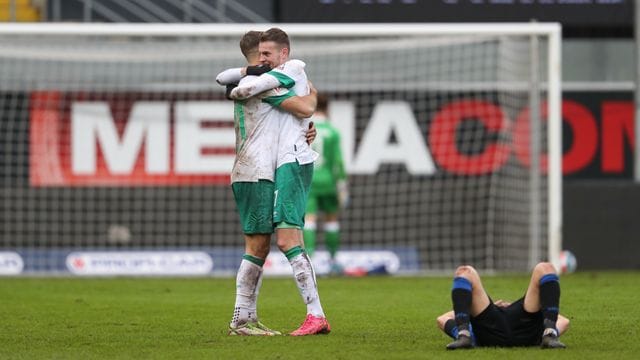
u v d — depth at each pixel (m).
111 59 62.28
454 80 65.56
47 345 28.44
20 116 64.12
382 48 62.81
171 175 63.88
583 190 59.53
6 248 63.47
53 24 57.50
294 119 28.98
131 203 63.78
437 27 58.25
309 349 26.47
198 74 64.75
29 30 57.47
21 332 31.70
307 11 67.12
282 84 28.59
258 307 39.34
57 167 63.97
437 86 65.50
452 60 65.62
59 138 64.12
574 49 69.44
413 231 64.69
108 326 33.28
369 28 58.12
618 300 41.22
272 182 28.92
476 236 64.50
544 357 24.31
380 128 65.31
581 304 39.59
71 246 63.81
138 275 61.03
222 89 64.62
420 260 64.38
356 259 62.34
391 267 63.12
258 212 28.98
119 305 40.78
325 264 61.88
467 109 65.38
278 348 26.70
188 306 40.34
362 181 64.94
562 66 69.56
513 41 62.44
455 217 64.81
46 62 64.25
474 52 65.50
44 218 63.81
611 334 30.11
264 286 49.94
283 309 38.56
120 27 57.91
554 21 67.56
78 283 53.41
